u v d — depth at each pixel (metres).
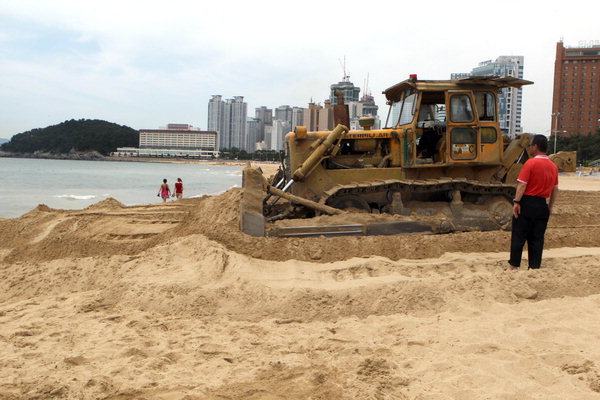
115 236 8.67
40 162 155.12
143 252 7.35
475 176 9.62
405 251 7.41
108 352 4.14
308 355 4.09
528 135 9.62
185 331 4.71
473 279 5.75
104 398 3.31
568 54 111.56
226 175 83.19
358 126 10.83
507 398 3.27
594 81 109.19
